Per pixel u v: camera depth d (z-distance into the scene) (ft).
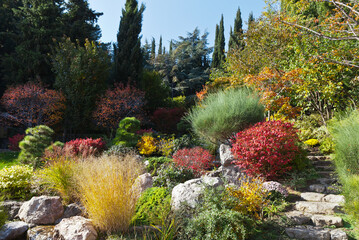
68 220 12.07
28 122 43.14
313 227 11.52
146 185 17.02
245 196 12.10
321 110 30.17
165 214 11.77
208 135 21.77
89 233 10.75
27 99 41.98
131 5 60.23
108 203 11.37
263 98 24.23
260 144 16.02
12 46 61.31
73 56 47.57
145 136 31.01
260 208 12.43
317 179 17.16
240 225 10.19
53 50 48.67
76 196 14.70
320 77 26.11
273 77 26.94
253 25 34.91
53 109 42.45
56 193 15.88
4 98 43.62
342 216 12.23
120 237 10.96
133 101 48.39
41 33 51.70
